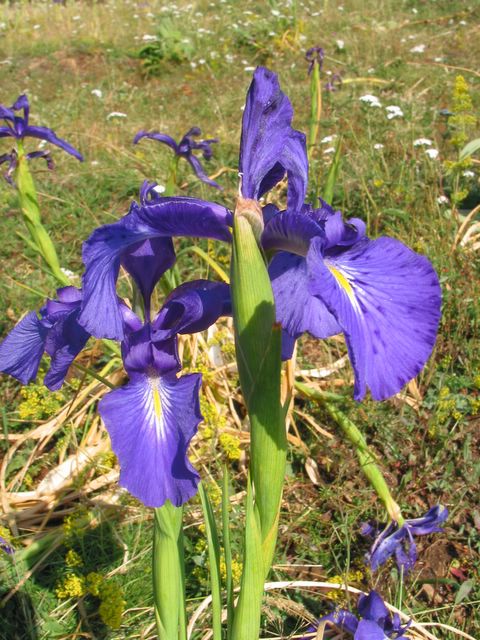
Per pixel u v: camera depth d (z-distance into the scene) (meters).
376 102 0.81
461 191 0.68
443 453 0.46
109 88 1.31
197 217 0.22
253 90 0.21
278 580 0.39
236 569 0.37
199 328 0.24
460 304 0.56
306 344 0.58
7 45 1.65
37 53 1.58
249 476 0.22
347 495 0.44
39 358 0.26
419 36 1.43
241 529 0.41
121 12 1.91
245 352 0.21
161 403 0.23
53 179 0.86
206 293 0.24
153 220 0.22
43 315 0.26
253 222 0.20
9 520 0.42
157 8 1.90
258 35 1.50
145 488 0.21
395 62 1.26
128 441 0.22
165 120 1.09
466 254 0.61
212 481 0.43
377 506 0.43
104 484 0.44
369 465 0.39
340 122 0.88
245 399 0.21
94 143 0.97
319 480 0.45
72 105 1.19
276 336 0.20
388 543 0.38
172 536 0.24
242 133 0.21
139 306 0.24
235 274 0.20
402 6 1.67
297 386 0.45
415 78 1.17
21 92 1.32
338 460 0.46
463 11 1.58
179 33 1.45
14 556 0.39
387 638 0.32
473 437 0.48
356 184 0.75
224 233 0.22
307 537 0.41
